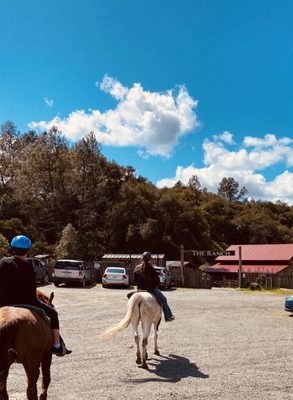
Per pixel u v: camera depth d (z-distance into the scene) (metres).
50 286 31.66
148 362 9.06
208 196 118.06
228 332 13.03
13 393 6.82
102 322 14.49
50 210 64.31
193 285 40.50
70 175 64.19
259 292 34.25
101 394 6.88
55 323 5.88
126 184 69.62
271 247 62.91
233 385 7.48
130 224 64.25
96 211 68.25
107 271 32.47
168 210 68.31
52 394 6.84
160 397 6.77
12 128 80.50
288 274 43.81
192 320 15.54
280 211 125.25
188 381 7.70
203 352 10.12
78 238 52.19
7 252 36.69
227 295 28.72
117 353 9.84
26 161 65.69
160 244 64.88
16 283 5.70
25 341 5.02
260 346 10.95
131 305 8.78
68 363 8.85
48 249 49.25
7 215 61.84
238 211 111.19
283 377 8.05
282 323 15.21
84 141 67.06
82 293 25.94
